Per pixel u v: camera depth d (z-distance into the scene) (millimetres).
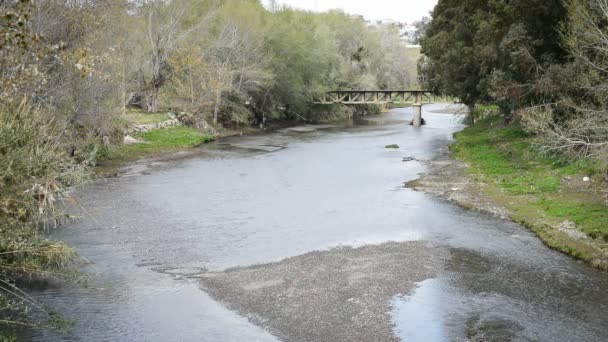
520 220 24312
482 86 42531
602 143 23781
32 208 17234
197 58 58281
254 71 60625
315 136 60062
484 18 40938
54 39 27969
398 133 63188
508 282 17734
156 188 31406
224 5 66375
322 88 77062
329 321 15164
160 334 14375
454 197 28922
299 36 71938
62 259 18141
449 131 65438
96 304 16031
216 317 15406
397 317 15336
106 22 33250
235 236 22562
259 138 57750
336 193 30484
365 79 91500
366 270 18781
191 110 58469
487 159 38375
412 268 18953
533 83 34625
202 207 27203
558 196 26984
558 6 33156
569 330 14469
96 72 17328
